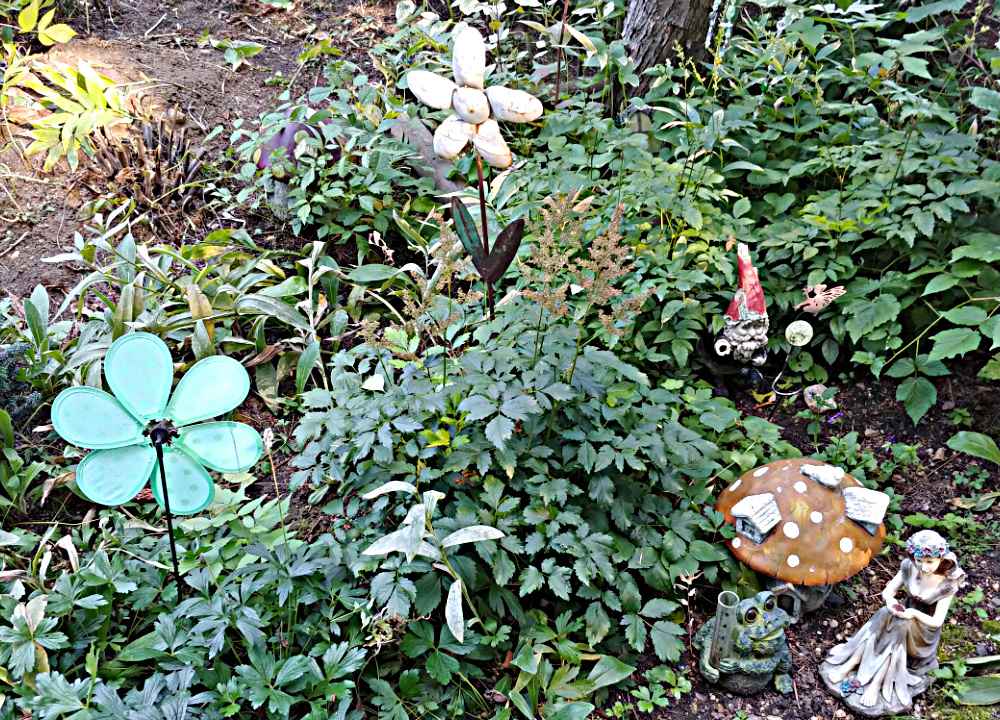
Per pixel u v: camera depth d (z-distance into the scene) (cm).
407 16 256
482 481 153
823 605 161
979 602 159
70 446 170
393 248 218
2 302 189
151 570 147
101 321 188
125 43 262
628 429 156
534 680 141
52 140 221
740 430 186
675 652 145
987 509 173
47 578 151
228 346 192
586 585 143
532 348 158
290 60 272
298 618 144
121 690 136
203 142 238
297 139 212
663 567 154
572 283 184
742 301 180
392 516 154
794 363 198
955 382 191
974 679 146
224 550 149
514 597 147
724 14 241
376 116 220
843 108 214
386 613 138
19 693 129
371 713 139
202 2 287
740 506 152
